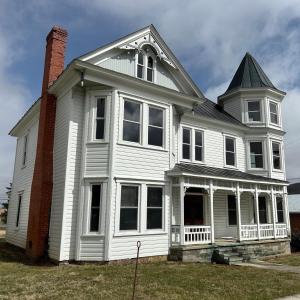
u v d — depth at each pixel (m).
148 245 12.98
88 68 12.35
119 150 12.77
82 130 12.96
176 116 16.81
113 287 8.45
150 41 14.57
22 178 18.72
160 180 13.80
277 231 18.22
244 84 21.95
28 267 11.38
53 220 12.84
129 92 13.49
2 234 27.98
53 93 14.65
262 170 20.48
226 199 18.97
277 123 21.72
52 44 15.48
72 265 11.59
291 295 8.39
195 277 10.17
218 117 19.91
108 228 11.97
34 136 17.23
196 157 18.12
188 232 14.06
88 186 12.37
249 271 11.73
